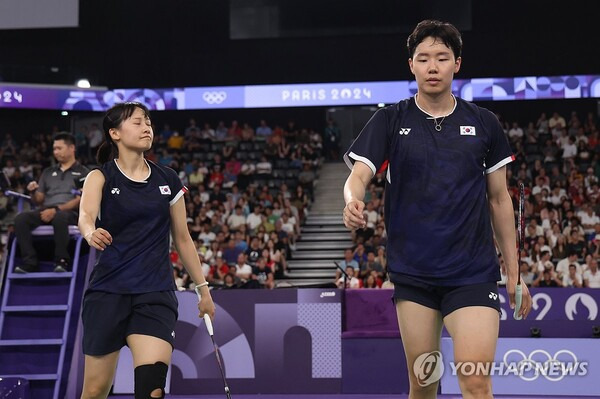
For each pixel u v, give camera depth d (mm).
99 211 10211
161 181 10492
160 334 9961
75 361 17594
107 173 10312
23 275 17812
